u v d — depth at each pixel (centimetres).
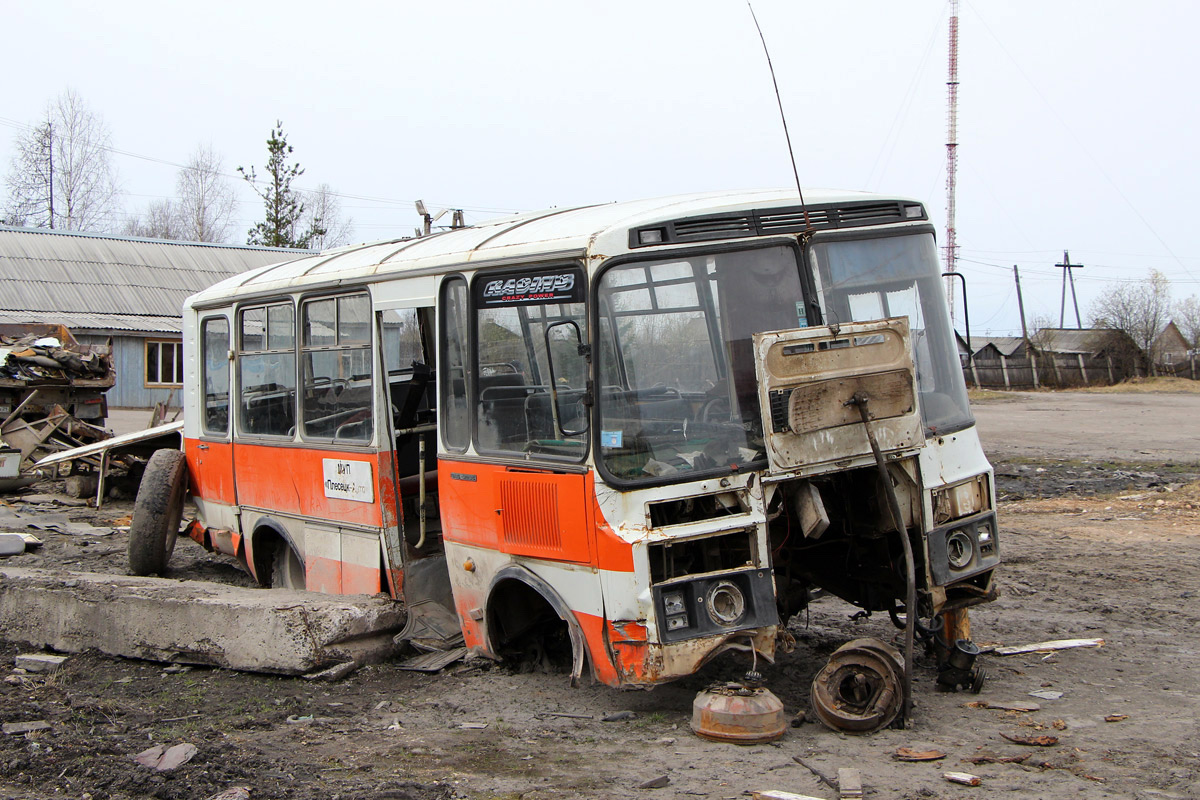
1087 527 1354
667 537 566
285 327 925
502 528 664
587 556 591
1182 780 495
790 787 495
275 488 945
